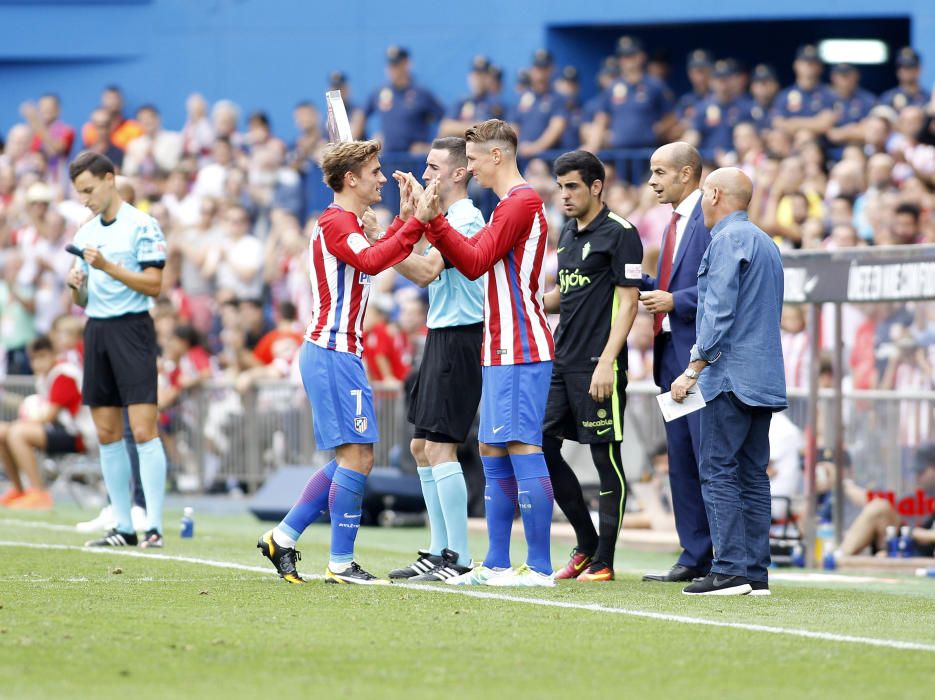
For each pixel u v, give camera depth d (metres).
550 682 16.66
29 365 60.31
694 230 27.36
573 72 60.56
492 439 24.48
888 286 31.09
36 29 74.62
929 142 49.78
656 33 68.88
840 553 33.66
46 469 49.91
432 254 25.33
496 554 25.12
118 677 16.69
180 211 63.09
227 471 49.66
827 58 67.25
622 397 27.19
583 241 27.25
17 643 18.64
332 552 25.17
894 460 34.41
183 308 58.88
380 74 69.12
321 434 24.56
